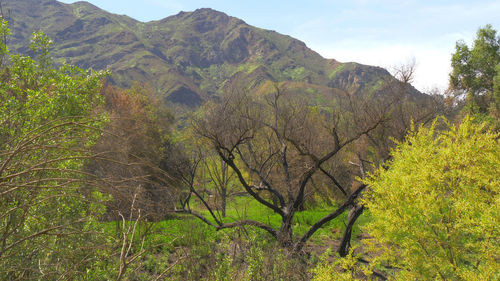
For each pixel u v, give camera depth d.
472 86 34.25
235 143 13.37
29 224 3.35
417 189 5.48
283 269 7.46
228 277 6.25
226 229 11.76
